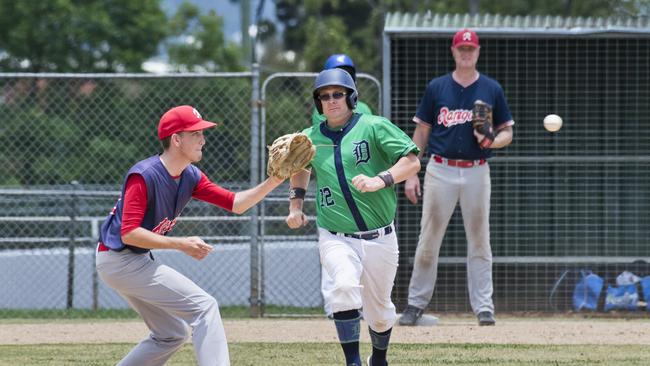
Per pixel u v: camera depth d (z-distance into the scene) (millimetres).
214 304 16656
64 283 37469
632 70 32031
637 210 32375
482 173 26438
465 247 32062
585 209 32438
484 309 26781
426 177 26766
